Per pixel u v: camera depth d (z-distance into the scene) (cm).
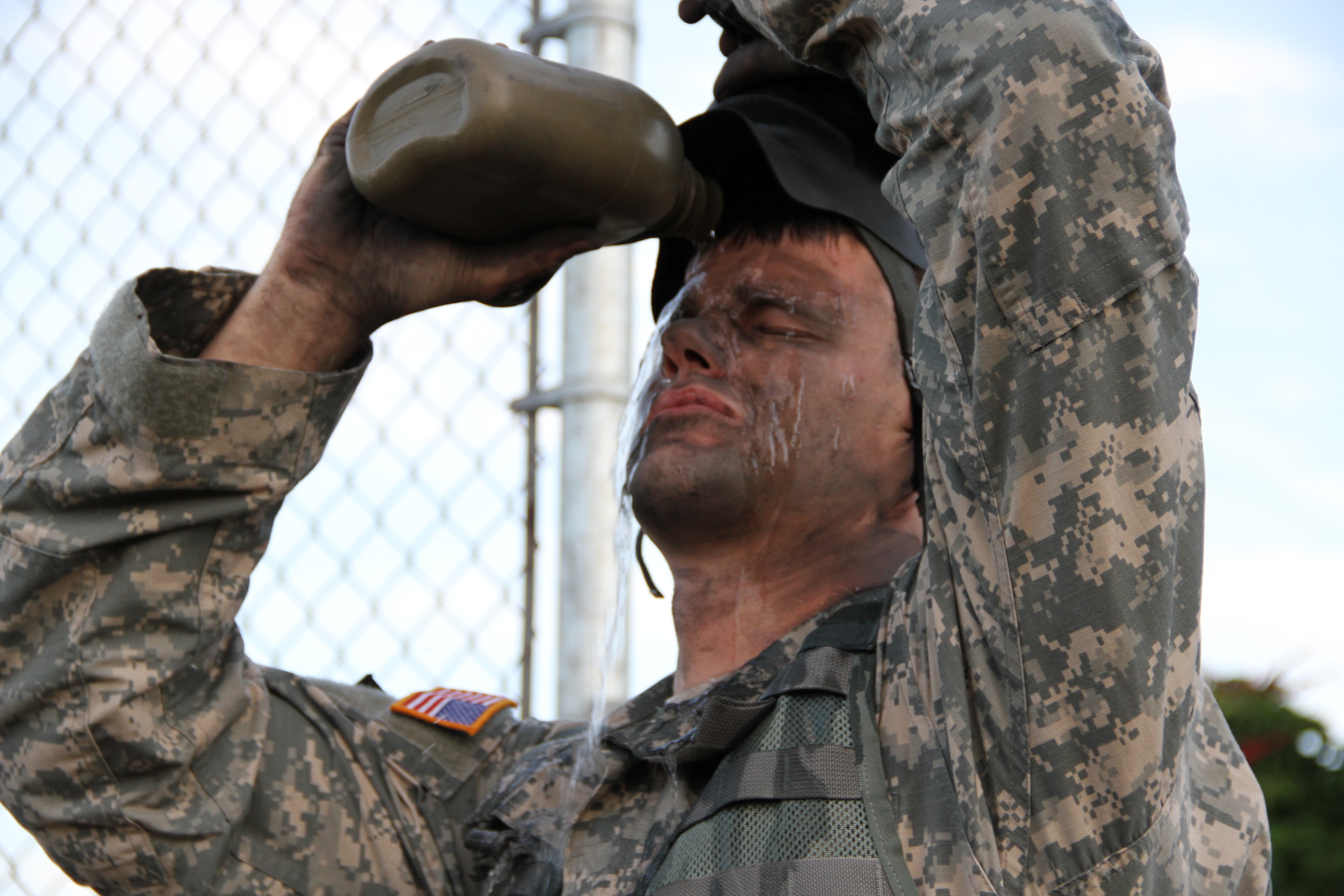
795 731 120
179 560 138
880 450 147
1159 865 107
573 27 193
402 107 127
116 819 138
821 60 129
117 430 135
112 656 137
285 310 138
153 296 138
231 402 135
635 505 145
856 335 148
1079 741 105
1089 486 105
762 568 145
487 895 135
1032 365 108
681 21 166
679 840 120
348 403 143
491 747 162
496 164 125
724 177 154
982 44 110
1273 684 402
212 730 144
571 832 131
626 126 131
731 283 150
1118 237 106
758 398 145
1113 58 107
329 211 138
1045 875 106
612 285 189
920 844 110
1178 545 110
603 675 149
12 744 139
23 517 138
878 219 152
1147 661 104
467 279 138
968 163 111
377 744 159
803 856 111
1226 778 123
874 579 144
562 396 186
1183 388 109
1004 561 108
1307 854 374
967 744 110
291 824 149
